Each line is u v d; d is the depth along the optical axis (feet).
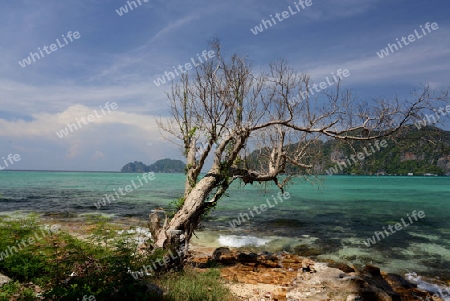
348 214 98.43
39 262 29.45
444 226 79.56
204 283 30.58
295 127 43.06
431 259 51.19
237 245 58.85
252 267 41.16
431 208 114.62
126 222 75.87
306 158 54.08
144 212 95.76
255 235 67.26
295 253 54.13
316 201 138.41
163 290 26.32
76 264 28.63
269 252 53.06
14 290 25.32
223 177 42.19
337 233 70.08
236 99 41.04
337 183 311.47
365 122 42.39
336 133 43.09
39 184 241.55
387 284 36.27
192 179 43.65
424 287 38.86
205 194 40.37
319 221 84.99
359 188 234.17
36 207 101.71
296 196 164.66
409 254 53.93
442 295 36.37
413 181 354.54
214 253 47.91
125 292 23.52
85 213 92.12
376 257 52.21
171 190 200.13
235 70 41.60
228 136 41.73
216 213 97.45
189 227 39.32
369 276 37.01
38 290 26.30
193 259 45.11
